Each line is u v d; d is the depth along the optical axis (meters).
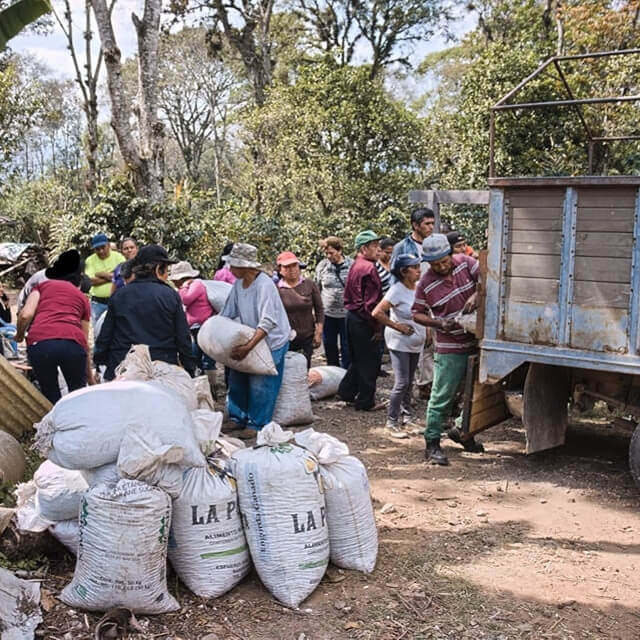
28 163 55.00
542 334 5.16
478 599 3.66
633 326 4.81
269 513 3.53
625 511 4.85
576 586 3.81
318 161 19.53
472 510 4.84
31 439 5.84
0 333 7.50
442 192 9.79
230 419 6.88
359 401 7.44
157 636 3.22
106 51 14.28
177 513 3.52
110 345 5.02
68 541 3.73
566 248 5.01
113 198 15.61
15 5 4.95
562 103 5.40
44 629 3.20
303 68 20.75
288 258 7.59
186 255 16.05
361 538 3.86
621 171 14.31
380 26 30.97
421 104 39.03
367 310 7.17
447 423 6.48
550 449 6.18
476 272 5.68
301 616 3.44
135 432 3.43
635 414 5.35
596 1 17.42
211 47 29.11
